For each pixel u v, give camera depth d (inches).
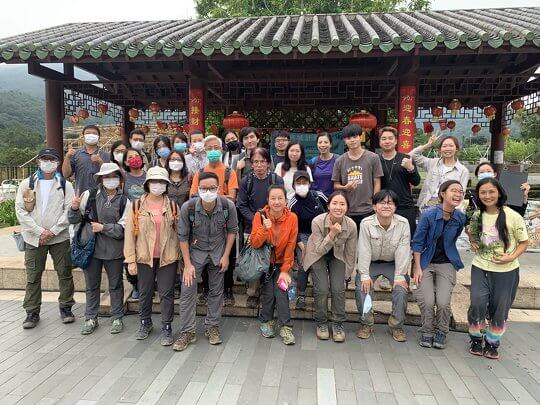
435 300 153.6
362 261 157.9
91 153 201.0
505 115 365.7
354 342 157.2
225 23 308.8
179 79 313.9
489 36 188.9
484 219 147.3
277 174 179.8
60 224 169.6
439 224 152.5
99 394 121.7
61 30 286.2
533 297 195.9
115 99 367.9
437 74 284.5
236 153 201.8
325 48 199.9
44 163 168.1
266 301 160.2
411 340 159.6
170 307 157.5
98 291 168.9
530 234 269.9
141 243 154.0
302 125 369.7
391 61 252.2
